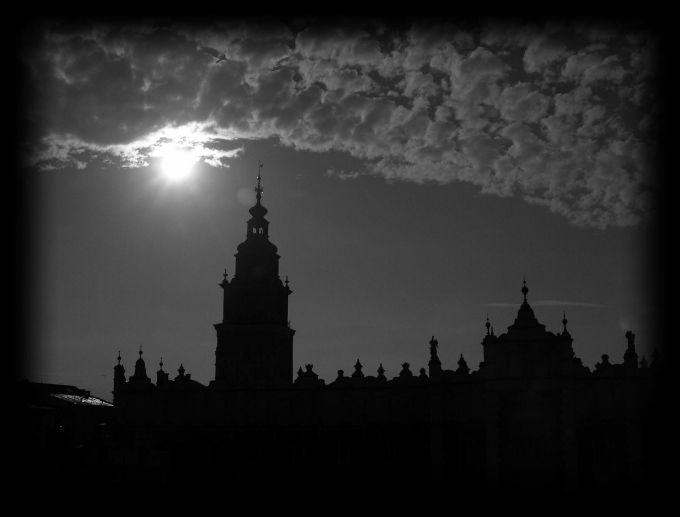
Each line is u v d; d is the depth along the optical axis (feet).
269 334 341.82
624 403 293.23
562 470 288.10
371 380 314.96
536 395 294.87
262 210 360.89
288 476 312.29
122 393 327.88
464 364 306.76
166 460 320.70
